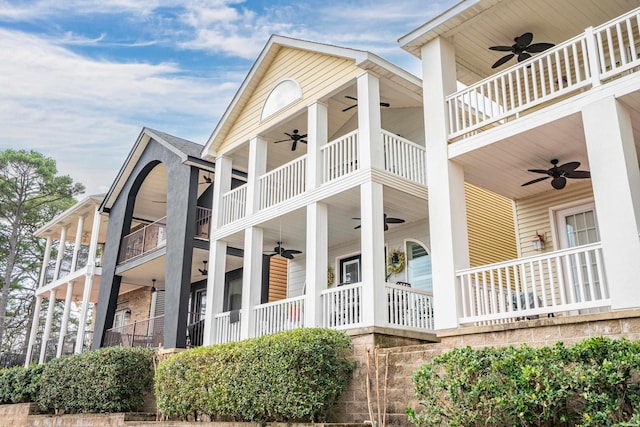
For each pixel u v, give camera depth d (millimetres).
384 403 7977
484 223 13680
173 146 15516
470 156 8828
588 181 10188
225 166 14414
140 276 18031
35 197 30812
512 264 7738
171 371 10383
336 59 11617
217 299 13258
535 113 7957
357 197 10867
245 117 13914
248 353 8945
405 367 8086
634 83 7000
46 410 13539
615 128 7047
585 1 8789
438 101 9234
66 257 33750
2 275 32438
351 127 14195
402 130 13055
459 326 8062
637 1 8812
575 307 6887
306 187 11367
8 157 30016
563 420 5469
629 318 6180
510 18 9148
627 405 5168
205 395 9500
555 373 5508
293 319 10898
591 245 6961
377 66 10828
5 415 14305
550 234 10477
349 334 9398
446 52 9570
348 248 13938
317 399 8141
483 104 8836
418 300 10258
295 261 15867
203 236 15906
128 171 18094
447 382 6348
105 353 12336
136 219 20594
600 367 5301
